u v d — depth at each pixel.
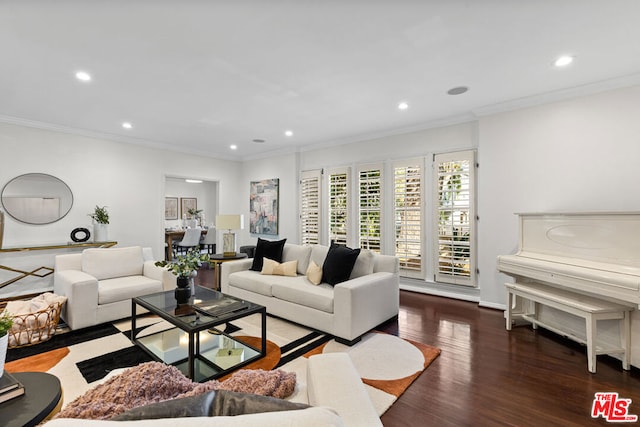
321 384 1.16
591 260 2.48
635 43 2.26
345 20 1.99
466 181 3.94
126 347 2.54
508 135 3.48
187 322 2.09
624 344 2.22
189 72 2.72
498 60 2.52
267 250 3.89
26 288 4.15
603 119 2.93
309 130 4.67
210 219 9.49
